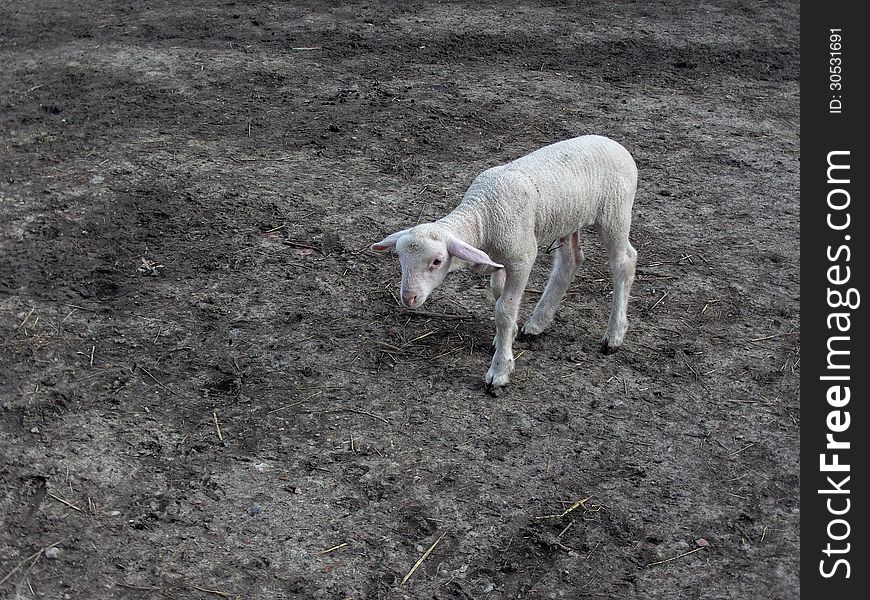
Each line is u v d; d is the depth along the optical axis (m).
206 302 3.49
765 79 5.18
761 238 3.85
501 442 3.11
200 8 5.91
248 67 4.91
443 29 5.63
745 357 3.37
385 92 4.68
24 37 5.31
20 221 3.75
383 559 2.88
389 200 3.93
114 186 3.93
